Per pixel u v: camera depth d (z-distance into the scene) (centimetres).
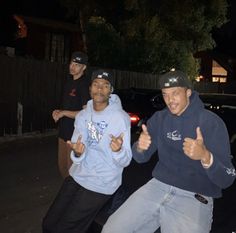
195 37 2430
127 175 391
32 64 1173
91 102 376
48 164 832
